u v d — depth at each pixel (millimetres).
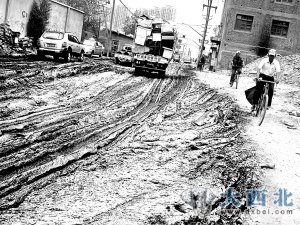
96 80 15789
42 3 32156
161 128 8508
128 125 8648
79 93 12328
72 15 39938
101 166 5699
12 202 4234
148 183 5055
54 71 15398
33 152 5973
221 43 37625
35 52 25812
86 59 27297
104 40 58656
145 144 7055
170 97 14055
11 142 6305
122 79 17703
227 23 37250
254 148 6691
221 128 8703
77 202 4309
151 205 4148
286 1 35969
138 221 3719
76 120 8453
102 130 7922
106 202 4328
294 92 18500
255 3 36438
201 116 10109
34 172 5184
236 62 18172
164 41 22562
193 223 3842
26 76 13203
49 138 6863
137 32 22641
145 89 15438
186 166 5875
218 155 6371
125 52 30141
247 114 10312
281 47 36594
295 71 27641
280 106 12781
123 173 5414
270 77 9125
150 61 21016
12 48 23094
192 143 7227
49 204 4234
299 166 5859
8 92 10438
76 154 6102
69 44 21250
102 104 11070
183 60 73000
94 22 56938
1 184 4688
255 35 36812
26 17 30547
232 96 14445
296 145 7289
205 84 19469
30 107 9273
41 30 32031
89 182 4996
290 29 36156
